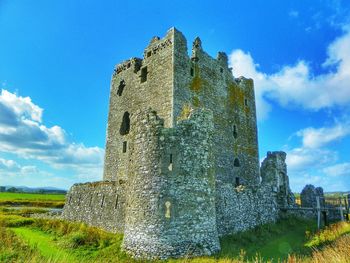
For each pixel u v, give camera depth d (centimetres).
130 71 3027
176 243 1463
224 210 2066
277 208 2928
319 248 1714
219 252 1588
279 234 2372
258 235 2192
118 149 2938
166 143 1608
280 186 3628
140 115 1734
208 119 1762
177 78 2520
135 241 1532
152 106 2619
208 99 2831
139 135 1703
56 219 2870
